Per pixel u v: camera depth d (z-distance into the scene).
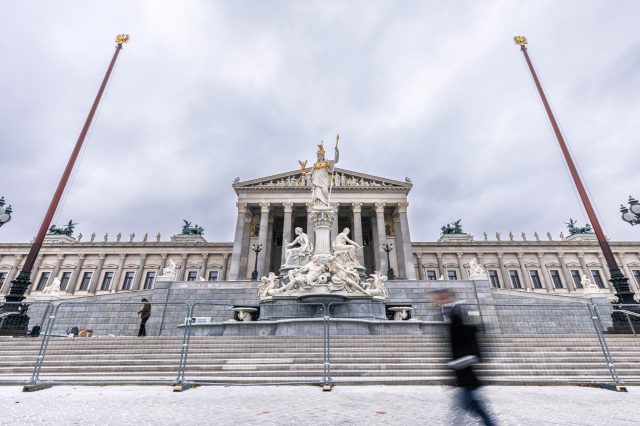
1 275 63.03
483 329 4.72
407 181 56.00
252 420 6.07
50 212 22.50
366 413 6.55
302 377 10.70
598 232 22.56
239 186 54.88
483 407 4.23
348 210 57.72
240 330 18.09
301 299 19.28
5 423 5.89
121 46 29.23
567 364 11.63
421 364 11.57
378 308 20.28
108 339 14.64
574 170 24.75
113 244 65.25
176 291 31.94
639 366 11.55
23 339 14.98
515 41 30.70
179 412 6.64
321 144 24.12
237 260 50.72
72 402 7.56
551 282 63.44
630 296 19.97
